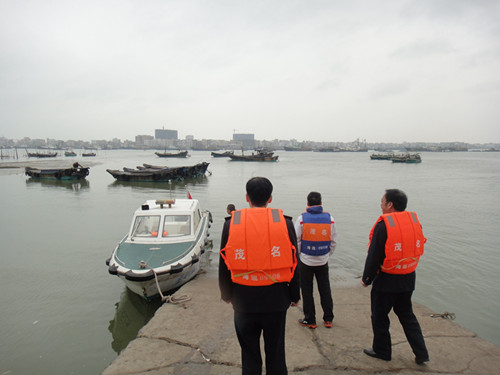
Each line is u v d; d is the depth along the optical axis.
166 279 7.69
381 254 3.75
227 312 5.72
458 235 13.98
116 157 133.88
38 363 5.80
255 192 2.82
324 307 5.00
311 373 3.78
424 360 3.86
